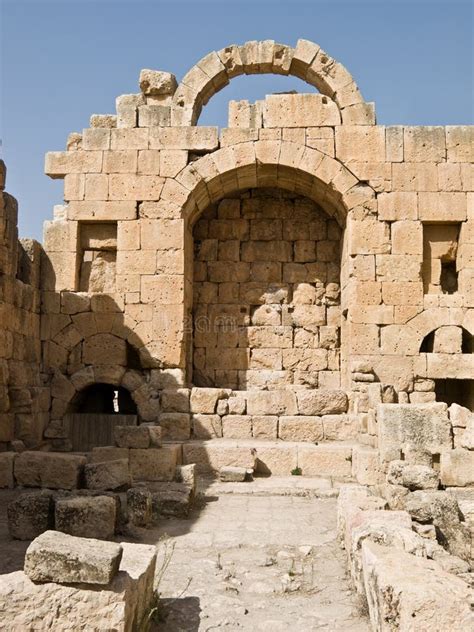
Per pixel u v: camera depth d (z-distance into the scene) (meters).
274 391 15.59
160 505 10.36
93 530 8.53
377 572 5.59
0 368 14.08
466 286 16.19
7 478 11.73
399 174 16.48
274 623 6.20
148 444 12.90
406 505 8.66
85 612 5.04
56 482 11.59
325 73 16.95
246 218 18.72
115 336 16.58
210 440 14.90
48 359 16.66
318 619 6.33
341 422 14.99
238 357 18.34
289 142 16.70
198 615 6.39
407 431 12.13
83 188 16.91
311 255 18.56
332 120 16.72
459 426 12.22
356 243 16.36
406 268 16.27
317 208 18.70
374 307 16.17
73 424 16.48
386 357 16.05
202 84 17.25
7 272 14.45
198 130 16.86
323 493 12.23
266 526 9.86
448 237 16.70
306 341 18.30
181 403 15.47
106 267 17.19
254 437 15.11
